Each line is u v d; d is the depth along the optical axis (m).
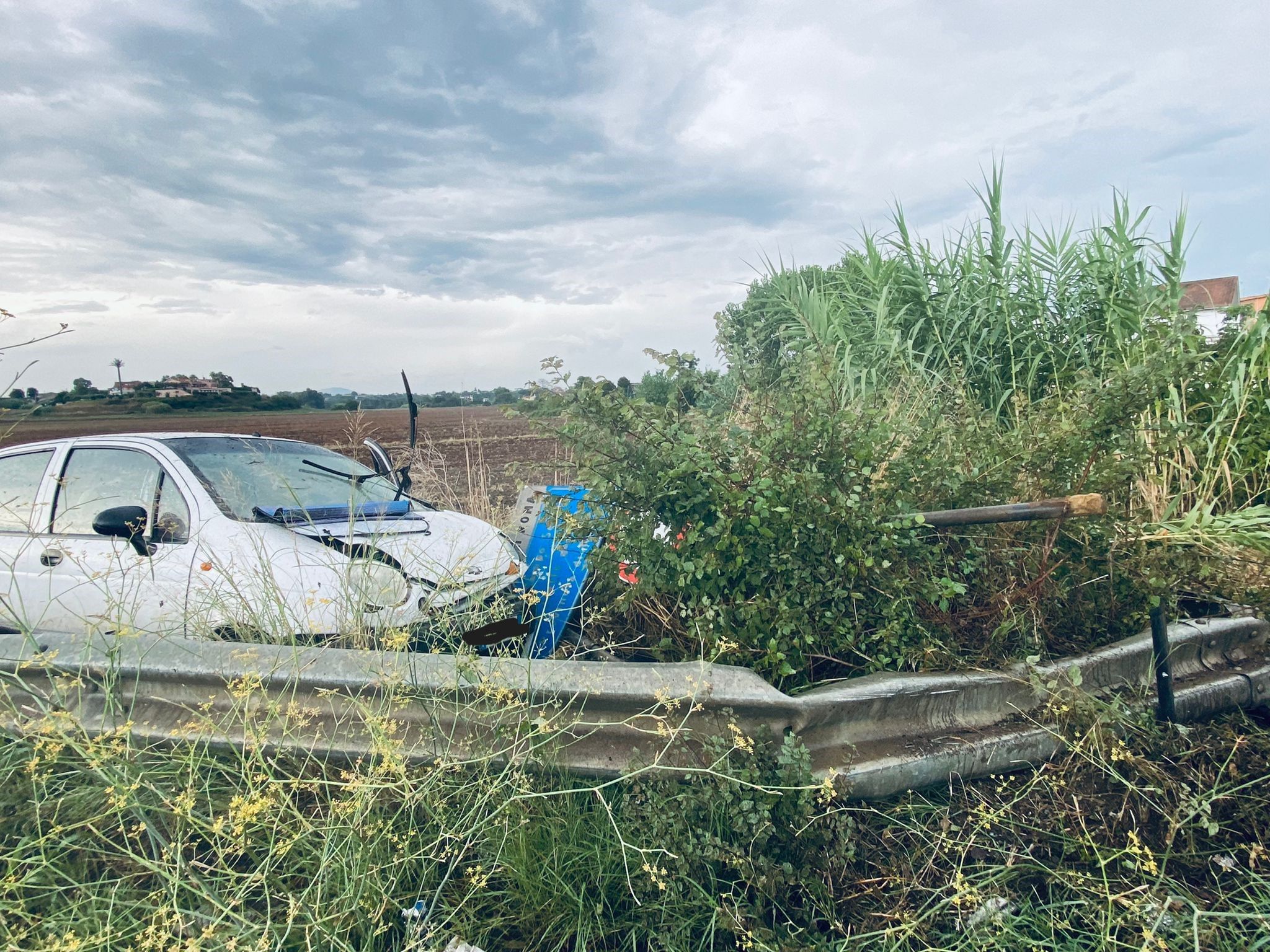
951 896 2.41
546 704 2.61
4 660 2.96
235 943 1.88
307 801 2.68
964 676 2.97
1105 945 2.16
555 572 3.81
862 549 3.05
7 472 4.86
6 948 1.96
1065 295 6.45
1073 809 2.68
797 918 2.37
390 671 2.68
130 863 2.37
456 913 2.31
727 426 3.36
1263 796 2.75
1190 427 4.21
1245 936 2.21
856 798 2.68
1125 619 3.48
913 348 6.84
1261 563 3.42
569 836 2.49
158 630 3.32
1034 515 2.96
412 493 7.14
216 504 4.08
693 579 3.20
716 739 2.55
